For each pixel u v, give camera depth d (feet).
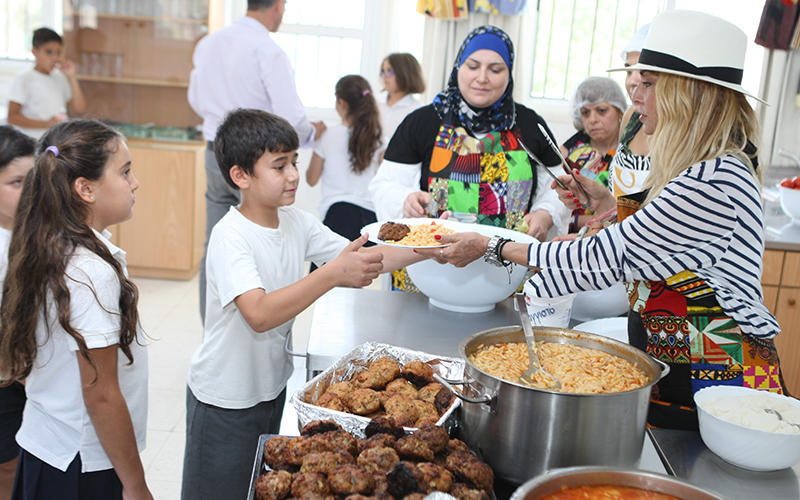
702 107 3.70
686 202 3.59
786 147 12.43
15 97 13.06
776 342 9.01
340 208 11.85
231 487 5.13
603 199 5.60
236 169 4.79
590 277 3.93
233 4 15.78
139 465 4.15
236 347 4.88
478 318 5.56
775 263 8.76
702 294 3.88
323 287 4.29
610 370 3.52
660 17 3.83
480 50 6.61
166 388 9.50
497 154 6.99
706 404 3.65
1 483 5.51
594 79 8.76
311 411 3.39
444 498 2.66
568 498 2.60
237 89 11.07
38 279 3.85
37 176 3.97
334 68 16.14
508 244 4.43
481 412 3.20
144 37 14.21
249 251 4.74
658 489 2.64
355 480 2.73
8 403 5.28
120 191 4.32
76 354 3.97
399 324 5.32
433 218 6.51
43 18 15.35
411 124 7.28
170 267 14.44
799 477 3.40
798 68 12.10
